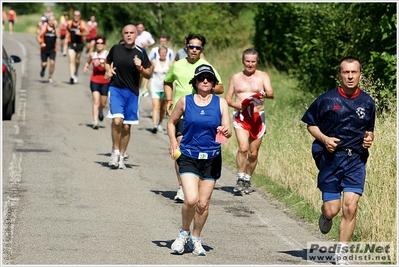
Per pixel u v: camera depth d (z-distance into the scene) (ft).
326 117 53.26
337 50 121.70
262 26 186.91
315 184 73.46
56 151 100.53
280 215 69.92
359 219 62.95
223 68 194.90
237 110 79.00
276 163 86.17
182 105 54.80
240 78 79.41
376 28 106.01
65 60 236.02
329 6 128.67
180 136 72.74
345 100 52.95
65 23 250.16
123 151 90.38
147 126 129.18
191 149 54.70
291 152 84.23
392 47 101.60
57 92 165.37
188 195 54.24
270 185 81.41
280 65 185.88
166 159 98.84
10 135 111.96
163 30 238.27
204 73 54.24
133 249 56.75
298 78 139.13
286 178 82.28
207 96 54.85
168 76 74.43
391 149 72.33
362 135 52.95
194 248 55.83
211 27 232.32
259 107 78.48
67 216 66.49
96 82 121.90
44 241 58.23
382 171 67.10
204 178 55.42
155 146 109.40
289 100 138.00
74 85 179.01
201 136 54.44
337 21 122.01
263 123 78.64
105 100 122.93
